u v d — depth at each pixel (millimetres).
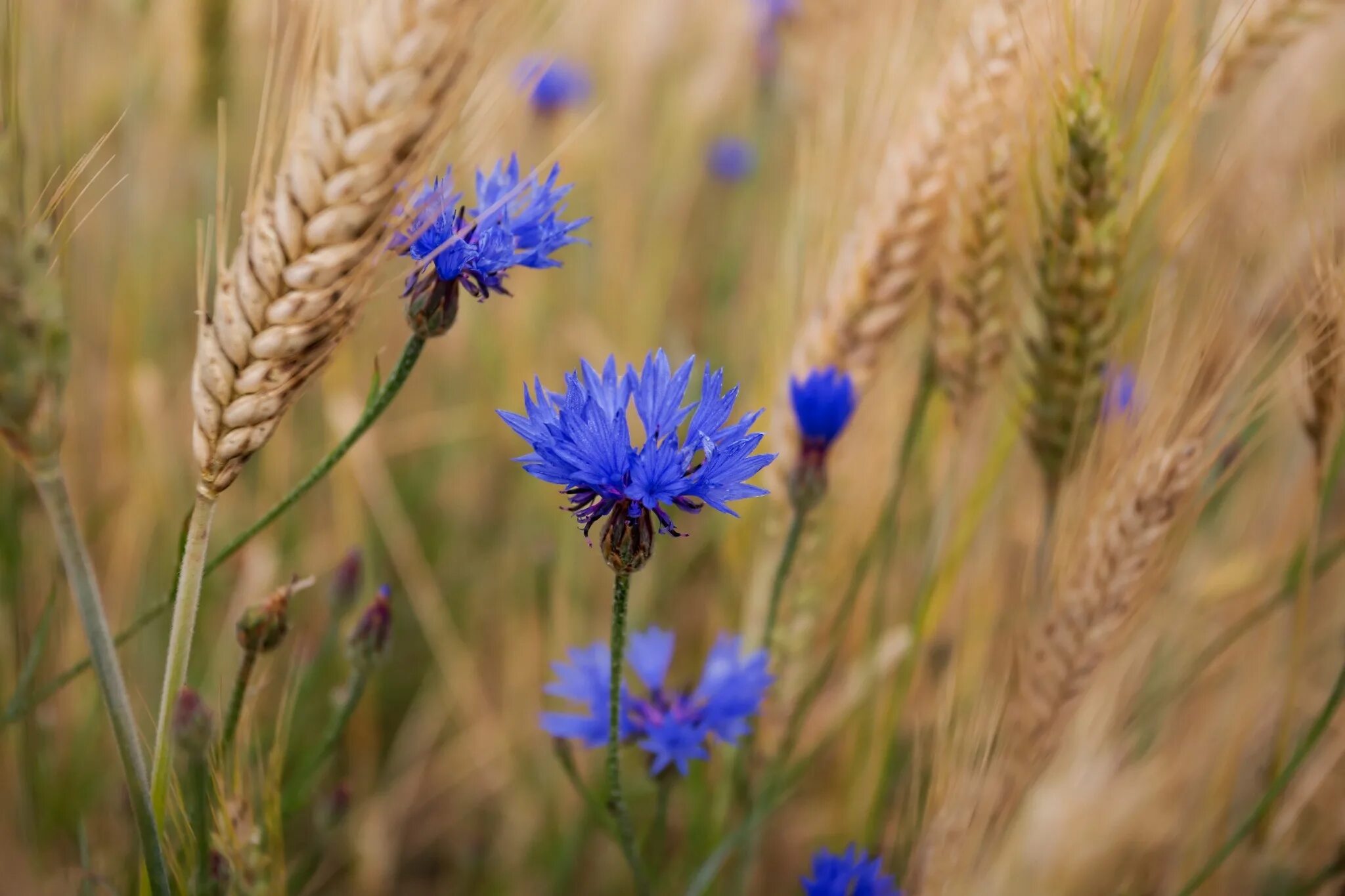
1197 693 534
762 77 726
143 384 539
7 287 357
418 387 633
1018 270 486
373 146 370
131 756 380
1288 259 502
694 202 799
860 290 485
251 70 595
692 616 606
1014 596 528
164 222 593
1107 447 464
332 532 593
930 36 513
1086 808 484
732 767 492
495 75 401
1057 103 457
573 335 625
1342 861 475
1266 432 559
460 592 615
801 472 461
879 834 503
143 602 536
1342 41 570
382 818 552
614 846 549
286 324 377
